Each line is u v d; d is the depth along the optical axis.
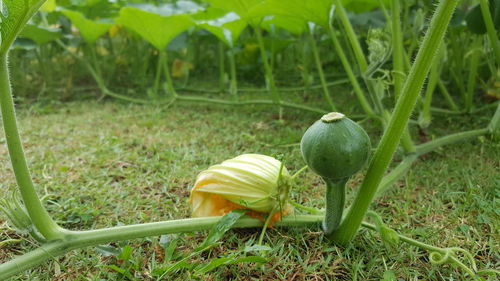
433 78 0.49
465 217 0.32
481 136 0.47
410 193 0.36
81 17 0.70
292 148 0.49
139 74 0.88
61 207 0.34
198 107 0.70
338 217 0.27
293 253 0.27
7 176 0.41
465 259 0.27
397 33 0.40
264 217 0.29
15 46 0.66
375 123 0.56
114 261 0.27
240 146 0.50
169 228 0.27
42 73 0.79
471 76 0.57
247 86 0.86
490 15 0.46
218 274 0.25
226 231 0.29
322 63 0.95
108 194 0.37
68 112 0.68
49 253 0.24
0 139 0.53
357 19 0.67
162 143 0.51
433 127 0.56
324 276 0.25
